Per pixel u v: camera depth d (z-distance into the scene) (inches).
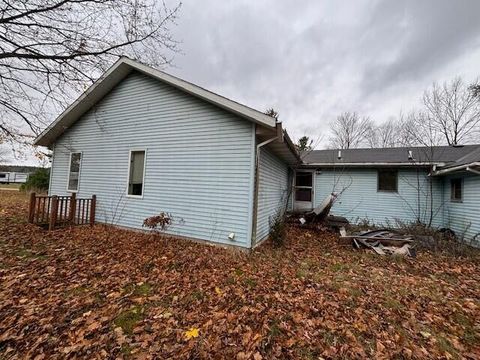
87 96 301.6
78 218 305.7
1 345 89.7
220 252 211.8
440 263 209.6
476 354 94.3
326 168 444.1
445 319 118.8
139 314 113.5
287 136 238.1
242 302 126.4
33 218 279.4
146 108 286.4
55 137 362.9
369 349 94.5
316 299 132.7
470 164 254.1
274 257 207.9
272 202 307.0
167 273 161.8
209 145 244.7
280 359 88.0
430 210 367.2
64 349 88.1
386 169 402.6
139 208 283.7
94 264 172.9
